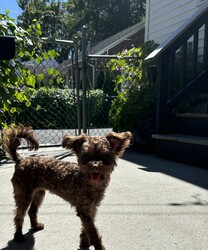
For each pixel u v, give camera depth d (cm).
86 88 214
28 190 88
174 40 181
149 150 203
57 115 296
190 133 188
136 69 231
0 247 81
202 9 184
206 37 196
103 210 102
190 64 237
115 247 79
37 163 89
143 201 110
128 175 143
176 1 283
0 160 171
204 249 78
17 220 86
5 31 141
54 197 116
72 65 212
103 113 350
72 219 97
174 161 175
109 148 81
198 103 207
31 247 81
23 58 164
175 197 114
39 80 167
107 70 273
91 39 1270
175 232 87
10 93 151
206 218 96
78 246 81
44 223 94
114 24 1290
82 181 79
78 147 83
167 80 186
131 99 216
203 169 155
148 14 329
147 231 87
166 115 190
